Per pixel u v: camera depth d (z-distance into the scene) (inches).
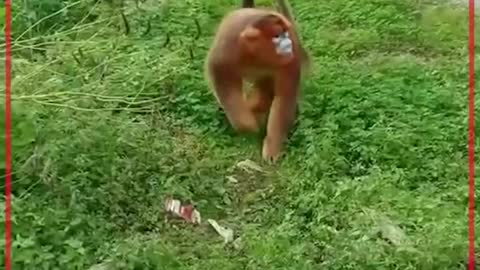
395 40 230.8
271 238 147.9
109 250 142.4
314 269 139.0
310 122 183.6
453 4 254.7
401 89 195.0
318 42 225.1
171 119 189.2
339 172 168.9
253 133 177.6
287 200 161.6
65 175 158.9
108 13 227.5
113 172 160.6
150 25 225.5
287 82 169.2
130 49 212.5
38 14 223.0
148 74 195.0
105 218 152.9
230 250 148.6
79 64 193.2
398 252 139.3
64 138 164.6
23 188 157.1
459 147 175.5
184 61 206.7
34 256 138.2
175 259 141.6
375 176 163.8
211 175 170.1
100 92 183.3
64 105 166.7
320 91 192.9
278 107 170.9
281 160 173.3
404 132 177.8
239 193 165.5
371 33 231.1
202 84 195.6
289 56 166.4
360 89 194.1
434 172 167.2
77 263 138.6
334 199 157.2
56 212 147.9
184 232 153.1
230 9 240.8
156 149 173.9
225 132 185.3
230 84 171.2
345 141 176.6
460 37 232.1
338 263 138.6
